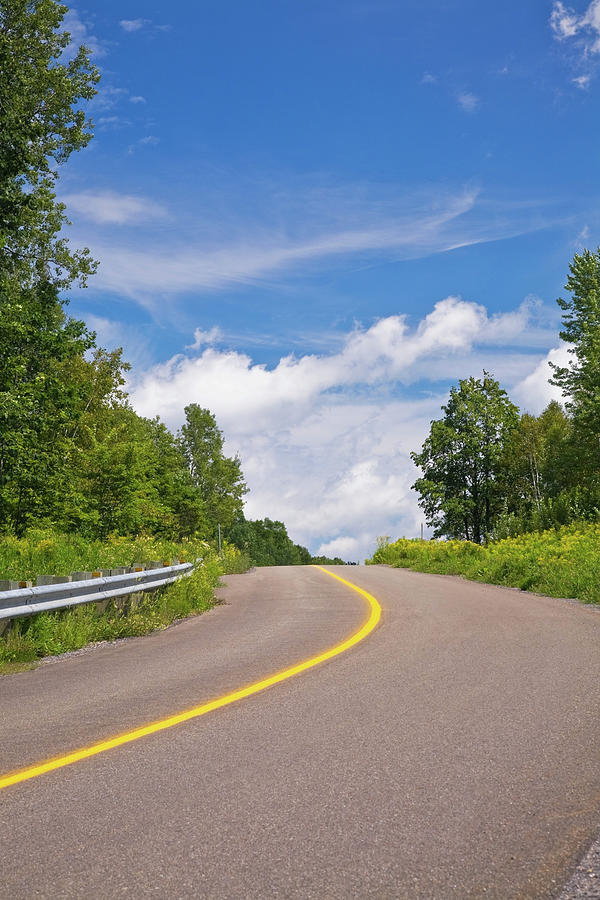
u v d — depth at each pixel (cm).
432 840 308
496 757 426
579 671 698
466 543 3369
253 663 789
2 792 380
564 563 1945
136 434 5606
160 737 487
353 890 265
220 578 2725
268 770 408
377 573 2805
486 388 6550
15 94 2848
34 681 738
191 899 260
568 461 5616
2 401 2317
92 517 3016
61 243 3156
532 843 303
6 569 1759
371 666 745
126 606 1249
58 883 273
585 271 5656
